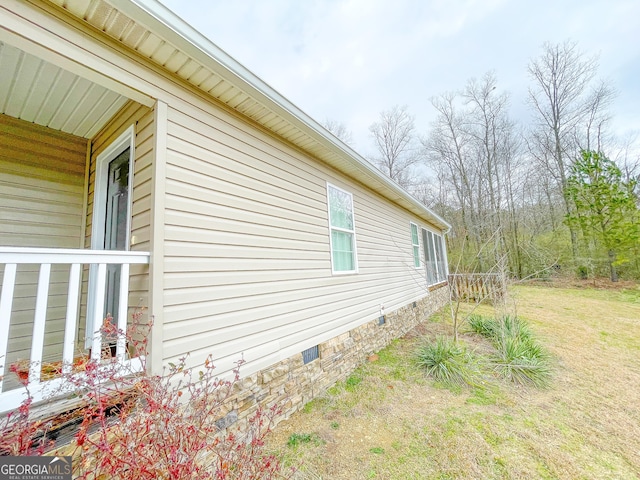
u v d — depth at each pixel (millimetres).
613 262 12438
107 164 3012
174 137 2293
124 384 1679
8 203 2758
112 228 2828
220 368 2416
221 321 2482
